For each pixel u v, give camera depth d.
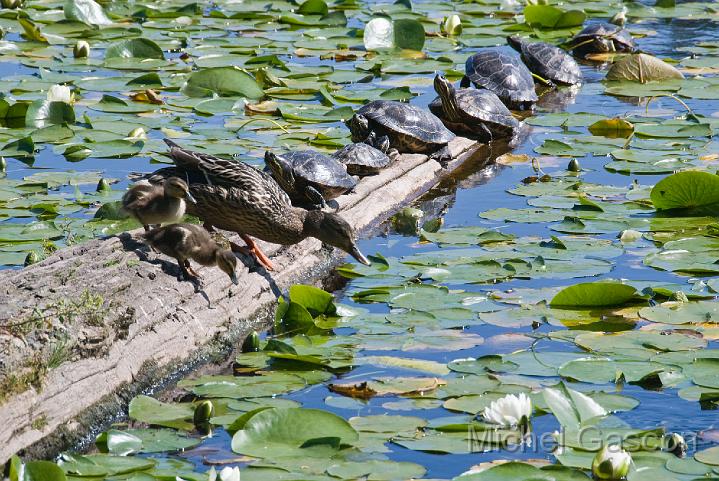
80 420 8.86
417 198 16.09
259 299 11.68
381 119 17.67
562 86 23.81
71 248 10.80
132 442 8.41
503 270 12.45
